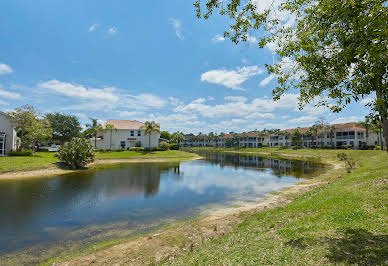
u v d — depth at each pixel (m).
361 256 4.17
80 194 16.59
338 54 4.91
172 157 51.44
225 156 65.75
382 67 4.34
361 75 4.72
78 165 30.64
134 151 54.59
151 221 11.03
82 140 30.67
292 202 11.48
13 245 8.41
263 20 5.99
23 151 34.16
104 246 8.19
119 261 6.94
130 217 11.62
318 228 6.26
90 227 10.23
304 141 84.69
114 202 14.50
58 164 29.88
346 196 9.28
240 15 6.00
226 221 10.23
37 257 7.51
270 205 12.44
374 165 23.56
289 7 5.89
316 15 5.37
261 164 40.31
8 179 22.33
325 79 5.55
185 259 6.02
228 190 18.19
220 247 6.45
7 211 12.46
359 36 4.39
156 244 8.08
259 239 6.40
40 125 38.84
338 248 4.69
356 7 4.25
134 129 61.84
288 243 5.56
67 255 7.58
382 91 4.42
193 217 11.60
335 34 5.07
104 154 48.56
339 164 35.91
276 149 84.25
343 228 5.86
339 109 5.77
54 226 10.34
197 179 23.58
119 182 21.50
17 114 36.16
